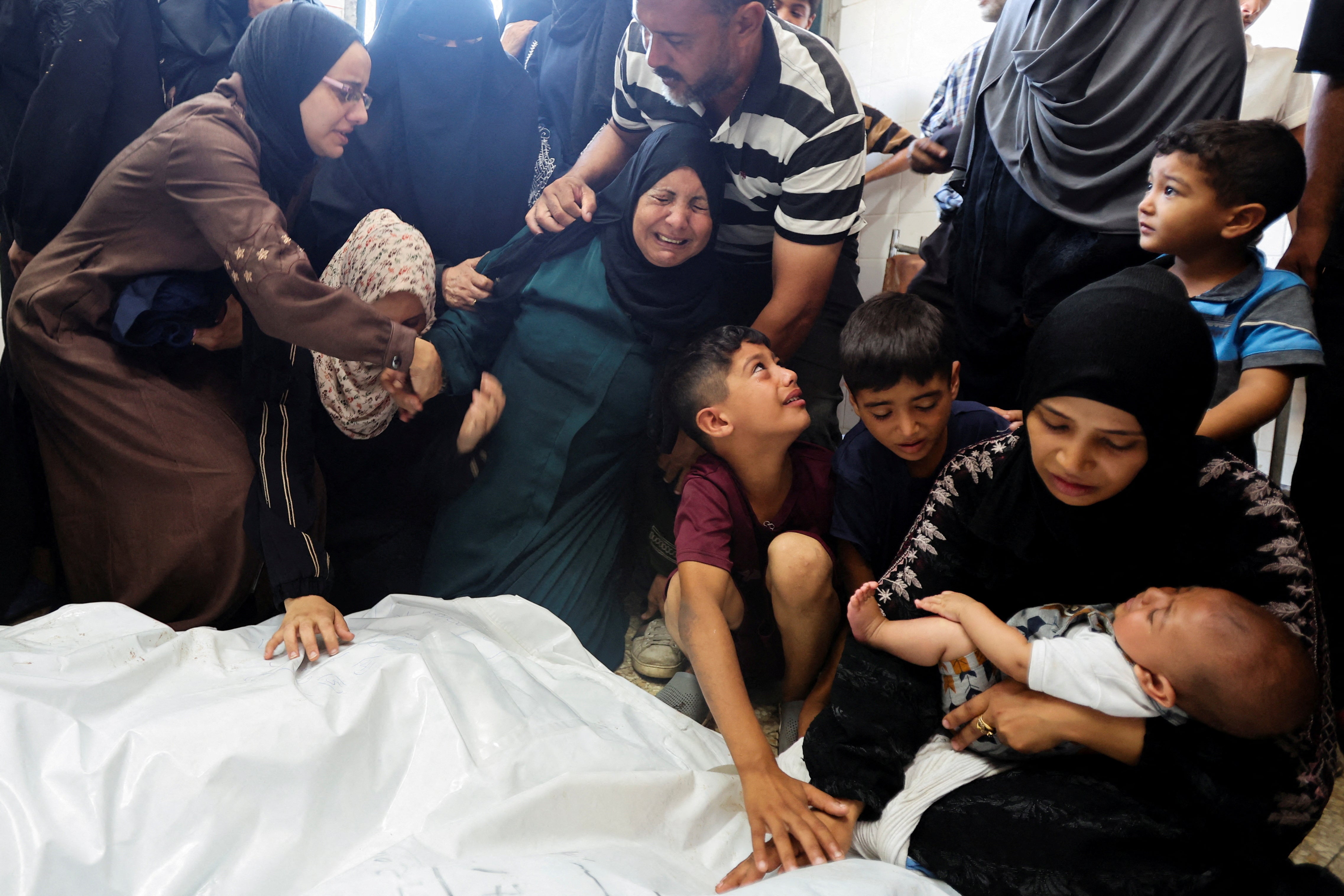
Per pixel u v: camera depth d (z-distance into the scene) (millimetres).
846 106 1521
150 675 1106
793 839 970
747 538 1332
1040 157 1511
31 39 1550
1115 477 842
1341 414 1383
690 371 1281
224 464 1432
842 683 1010
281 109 1426
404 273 1561
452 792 962
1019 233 1582
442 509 1666
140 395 1420
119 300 1405
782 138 1522
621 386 1585
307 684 1082
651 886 852
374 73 1644
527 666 1337
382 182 1669
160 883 820
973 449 1019
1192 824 840
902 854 915
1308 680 780
